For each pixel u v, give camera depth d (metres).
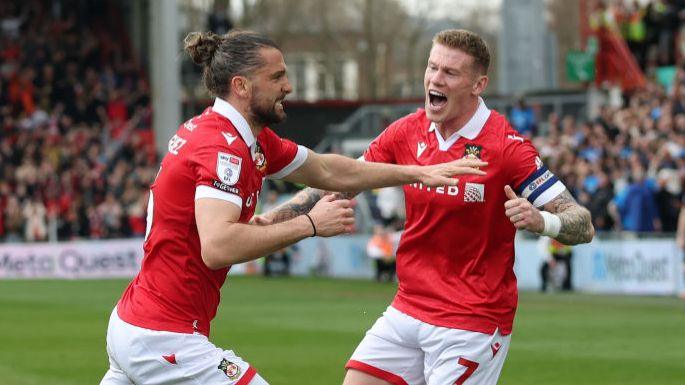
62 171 77.38
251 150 14.92
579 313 44.66
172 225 14.74
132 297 15.04
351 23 173.62
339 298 52.03
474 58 16.80
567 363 30.61
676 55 75.19
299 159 16.11
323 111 91.62
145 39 99.44
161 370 14.77
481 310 16.95
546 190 16.84
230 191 14.39
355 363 17.75
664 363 30.56
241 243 14.16
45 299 51.09
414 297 17.38
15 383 27.31
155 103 86.69
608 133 63.78
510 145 16.91
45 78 88.62
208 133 14.62
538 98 77.62
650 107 63.94
